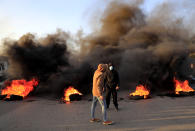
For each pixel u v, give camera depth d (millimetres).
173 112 4355
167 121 3648
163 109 4711
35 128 3498
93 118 3793
